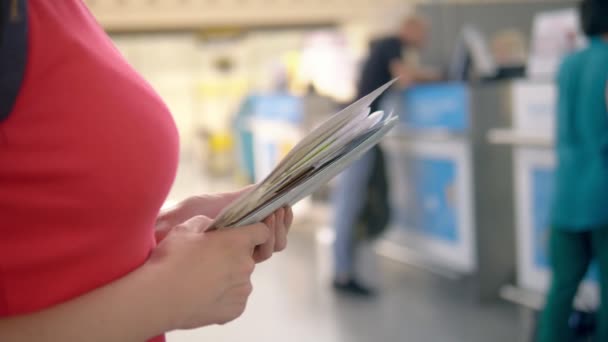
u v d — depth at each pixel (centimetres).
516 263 338
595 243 218
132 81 56
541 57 325
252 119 662
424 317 317
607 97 208
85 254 51
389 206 357
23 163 47
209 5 1005
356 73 371
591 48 221
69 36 50
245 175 729
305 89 520
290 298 357
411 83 360
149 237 59
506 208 334
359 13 1029
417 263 406
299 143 58
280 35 1066
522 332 290
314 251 461
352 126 59
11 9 44
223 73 1086
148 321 52
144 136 54
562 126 229
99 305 50
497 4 597
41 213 48
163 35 1007
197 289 54
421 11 575
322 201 552
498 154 329
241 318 329
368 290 357
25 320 49
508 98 327
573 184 219
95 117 50
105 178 51
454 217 352
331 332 305
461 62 376
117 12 963
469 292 341
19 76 45
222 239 58
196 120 1099
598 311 224
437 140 357
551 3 599
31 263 48
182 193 788
